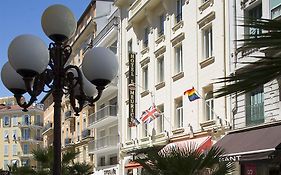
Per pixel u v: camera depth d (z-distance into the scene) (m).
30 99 6.78
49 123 71.25
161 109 27.38
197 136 22.41
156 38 28.58
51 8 6.84
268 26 3.15
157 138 27.48
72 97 7.21
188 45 23.97
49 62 6.79
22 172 13.34
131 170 31.72
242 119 18.67
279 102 16.34
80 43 52.19
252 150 15.45
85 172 14.47
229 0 20.12
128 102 33.16
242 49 3.30
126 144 33.66
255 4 18.42
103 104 41.56
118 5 35.97
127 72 33.97
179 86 24.84
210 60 21.56
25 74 6.41
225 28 20.33
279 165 16.12
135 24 31.89
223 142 18.45
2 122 95.75
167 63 26.55
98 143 40.66
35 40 6.41
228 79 3.28
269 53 3.34
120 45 35.53
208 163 6.87
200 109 22.33
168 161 6.74
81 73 7.19
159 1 27.78
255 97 18.12
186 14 24.42
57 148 6.46
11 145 94.38
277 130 15.95
